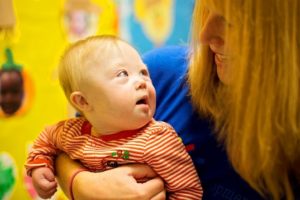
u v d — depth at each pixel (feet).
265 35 2.17
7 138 5.14
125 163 2.58
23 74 5.24
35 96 5.38
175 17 7.27
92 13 5.90
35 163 2.87
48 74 5.50
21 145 5.28
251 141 2.32
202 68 2.71
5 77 5.08
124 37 6.40
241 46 2.24
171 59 3.08
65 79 2.78
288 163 2.39
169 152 2.55
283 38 2.14
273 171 2.36
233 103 2.42
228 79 2.45
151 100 2.65
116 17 6.24
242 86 2.28
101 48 2.69
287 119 2.23
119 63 2.64
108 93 2.59
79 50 2.76
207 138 2.77
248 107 2.28
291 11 2.10
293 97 2.19
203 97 2.76
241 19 2.20
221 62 2.48
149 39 6.82
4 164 5.13
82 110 2.73
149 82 2.69
